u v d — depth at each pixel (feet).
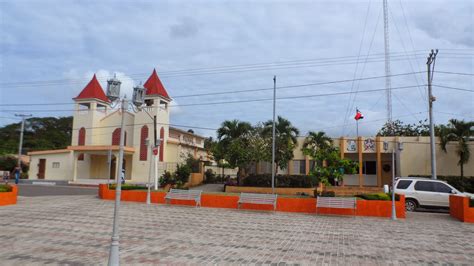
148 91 136.87
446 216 57.93
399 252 31.83
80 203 67.62
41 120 242.58
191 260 27.84
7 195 63.52
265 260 28.27
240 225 45.65
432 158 86.12
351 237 38.75
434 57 88.12
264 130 112.68
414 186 64.03
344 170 76.38
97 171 143.64
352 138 119.65
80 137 144.46
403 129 174.60
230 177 138.21
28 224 43.11
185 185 116.98
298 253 30.83
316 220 51.93
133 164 135.85
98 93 145.69
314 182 103.96
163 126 137.90
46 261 26.86
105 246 31.91
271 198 61.41
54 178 142.20
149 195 70.54
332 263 27.68
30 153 145.28
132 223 45.39
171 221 47.93
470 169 109.70
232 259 28.37
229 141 111.96
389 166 123.85
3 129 235.20
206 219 50.44
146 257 28.53
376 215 57.21
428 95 88.84
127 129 141.49
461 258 30.04
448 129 107.65
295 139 112.78
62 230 39.47
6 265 25.70
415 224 49.08
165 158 139.33
